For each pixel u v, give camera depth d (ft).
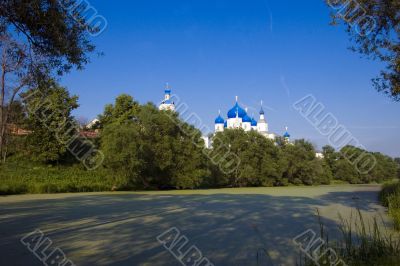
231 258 33.24
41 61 37.65
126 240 40.60
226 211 70.69
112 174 148.87
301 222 55.52
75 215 62.34
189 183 163.43
